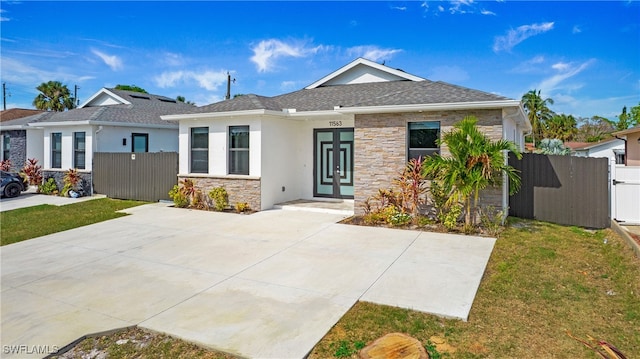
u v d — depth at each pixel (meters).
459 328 4.23
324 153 13.52
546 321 4.41
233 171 12.84
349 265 6.57
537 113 54.06
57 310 4.87
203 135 13.35
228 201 12.77
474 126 8.84
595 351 3.72
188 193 13.26
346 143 13.11
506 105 9.05
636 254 6.67
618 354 3.39
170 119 13.67
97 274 6.30
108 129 17.12
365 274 6.08
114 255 7.45
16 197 16.69
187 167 13.64
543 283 5.62
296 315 4.59
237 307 4.87
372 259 6.89
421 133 10.35
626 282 5.57
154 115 19.95
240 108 12.54
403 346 3.77
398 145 10.46
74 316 4.69
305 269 6.39
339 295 5.21
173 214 11.91
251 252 7.50
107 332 4.29
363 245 7.88
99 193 16.39
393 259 6.86
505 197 9.87
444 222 9.28
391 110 10.12
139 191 15.16
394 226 9.59
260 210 12.19
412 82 14.14
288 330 4.20
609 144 30.88
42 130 20.56
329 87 15.86
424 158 10.10
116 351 3.92
